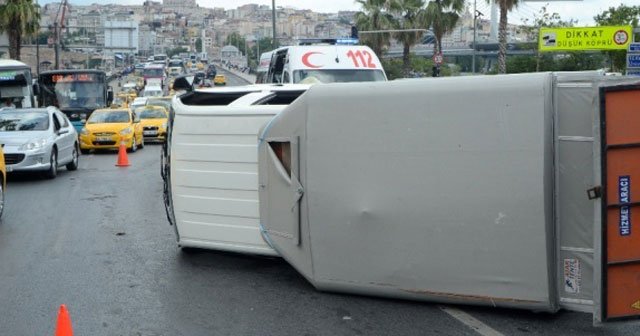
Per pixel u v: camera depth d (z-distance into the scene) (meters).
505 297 6.58
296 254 7.68
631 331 6.38
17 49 49.03
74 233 10.91
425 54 95.75
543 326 6.51
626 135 5.91
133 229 11.20
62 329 5.68
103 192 15.35
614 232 6.00
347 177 7.15
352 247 7.22
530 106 6.30
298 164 7.46
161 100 37.94
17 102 28.11
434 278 6.87
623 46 49.94
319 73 17.78
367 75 18.02
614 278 6.04
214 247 8.62
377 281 7.16
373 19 54.12
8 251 9.73
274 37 40.06
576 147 6.25
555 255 6.39
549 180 6.27
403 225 6.93
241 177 8.30
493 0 46.00
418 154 6.79
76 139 20.17
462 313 6.89
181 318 6.91
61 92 35.22
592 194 5.98
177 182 8.77
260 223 8.17
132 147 26.48
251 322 6.77
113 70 120.19
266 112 8.09
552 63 53.72
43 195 14.89
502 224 6.48
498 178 6.45
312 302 7.34
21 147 16.97
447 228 6.72
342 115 7.14
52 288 7.95
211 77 89.44
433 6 52.09
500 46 45.06
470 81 6.60
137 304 7.36
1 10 47.44
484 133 6.48
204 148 8.52
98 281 8.22
